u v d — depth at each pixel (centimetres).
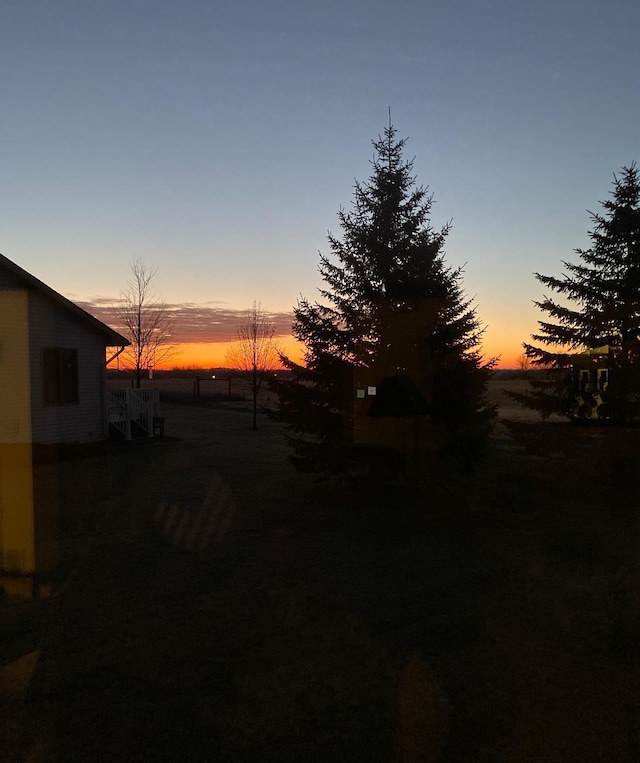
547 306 1248
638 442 1162
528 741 357
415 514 976
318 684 425
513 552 762
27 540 806
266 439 1964
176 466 1430
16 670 445
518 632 513
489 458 1545
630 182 1172
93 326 1691
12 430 1430
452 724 375
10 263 1399
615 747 351
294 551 762
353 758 342
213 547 778
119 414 1833
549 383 1278
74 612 558
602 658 464
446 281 1087
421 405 1070
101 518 930
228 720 379
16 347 1448
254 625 529
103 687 420
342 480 1245
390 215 1084
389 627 525
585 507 1035
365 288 1070
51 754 346
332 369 1095
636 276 1146
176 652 475
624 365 1159
